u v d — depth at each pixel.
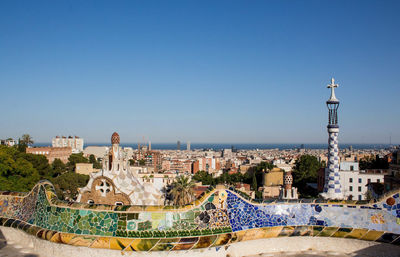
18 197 18.84
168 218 15.77
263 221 17.02
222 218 16.44
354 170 73.75
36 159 74.38
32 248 16.88
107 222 15.74
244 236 16.45
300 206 17.59
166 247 15.30
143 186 24.00
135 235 15.41
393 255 16.33
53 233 16.12
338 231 17.06
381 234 16.55
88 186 22.61
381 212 16.97
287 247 17.14
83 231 15.82
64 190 72.00
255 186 90.38
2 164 48.78
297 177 96.50
